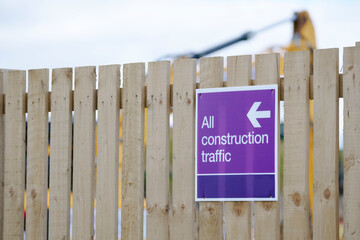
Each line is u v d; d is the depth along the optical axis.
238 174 9.95
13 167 11.38
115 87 10.73
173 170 10.26
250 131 9.96
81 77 10.98
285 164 9.72
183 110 10.30
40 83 11.24
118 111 10.74
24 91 11.43
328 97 9.61
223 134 10.06
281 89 9.96
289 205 9.65
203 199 10.04
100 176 10.70
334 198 9.45
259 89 9.97
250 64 10.15
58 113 11.10
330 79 9.63
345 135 9.51
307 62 9.77
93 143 10.84
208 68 10.27
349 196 9.42
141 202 10.47
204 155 10.12
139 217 10.43
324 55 9.70
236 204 9.95
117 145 10.69
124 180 10.56
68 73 11.12
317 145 9.59
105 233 10.60
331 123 9.56
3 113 11.59
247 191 9.88
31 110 11.25
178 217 10.17
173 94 10.38
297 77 9.78
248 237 9.86
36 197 11.13
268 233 9.74
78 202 10.81
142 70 10.63
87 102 10.91
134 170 10.52
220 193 9.99
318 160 9.56
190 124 10.26
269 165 9.83
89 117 10.87
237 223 9.91
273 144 9.84
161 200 10.32
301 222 9.57
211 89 10.18
